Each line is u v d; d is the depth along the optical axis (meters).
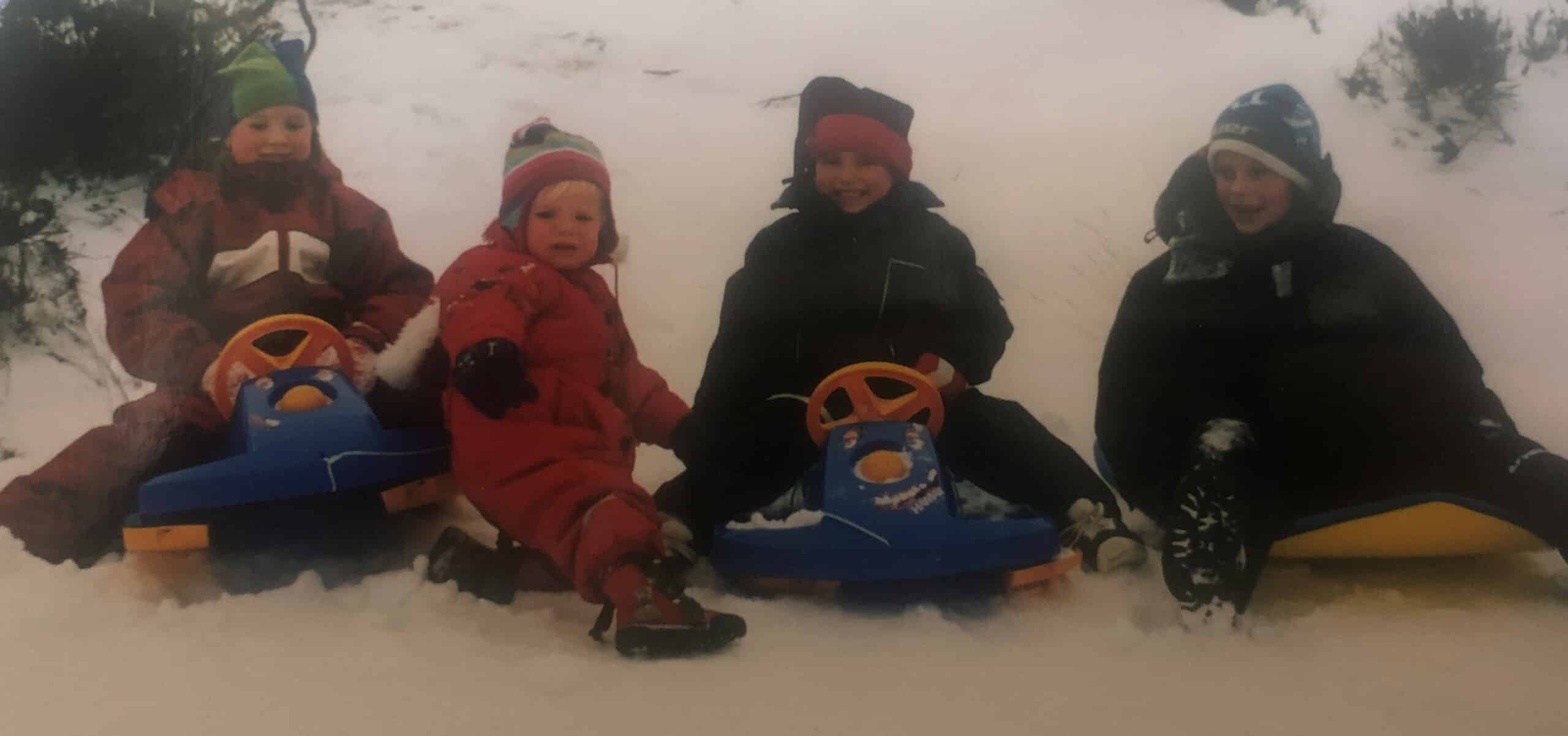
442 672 2.56
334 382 2.79
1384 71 3.12
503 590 2.71
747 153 2.98
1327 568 2.80
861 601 2.69
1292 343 2.84
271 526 2.74
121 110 2.91
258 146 2.93
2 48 2.92
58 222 2.88
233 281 2.87
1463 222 2.94
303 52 3.03
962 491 2.77
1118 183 2.95
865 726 2.47
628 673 2.55
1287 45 3.11
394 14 3.13
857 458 2.69
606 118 3.04
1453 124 3.04
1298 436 2.80
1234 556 2.69
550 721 2.46
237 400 2.76
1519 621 2.68
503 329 2.73
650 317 2.87
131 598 2.68
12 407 2.78
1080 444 2.82
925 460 2.68
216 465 2.66
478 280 2.79
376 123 3.00
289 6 3.13
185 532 2.65
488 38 3.16
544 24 3.19
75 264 2.86
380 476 2.71
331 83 3.05
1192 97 3.07
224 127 2.93
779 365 2.84
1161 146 2.99
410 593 2.69
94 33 2.94
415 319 2.88
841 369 2.80
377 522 2.80
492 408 2.69
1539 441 2.78
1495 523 2.75
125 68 2.92
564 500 2.62
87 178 2.91
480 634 2.63
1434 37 3.11
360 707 2.50
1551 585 2.76
